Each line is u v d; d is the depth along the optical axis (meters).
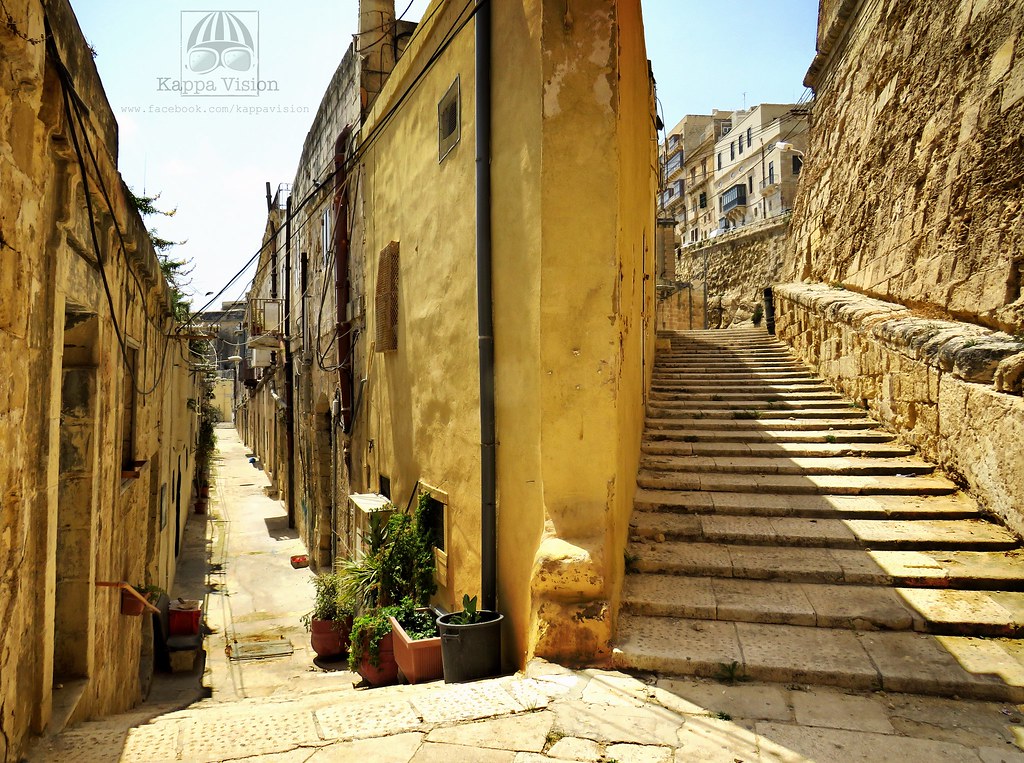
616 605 4.67
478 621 4.98
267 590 12.48
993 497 5.80
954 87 7.91
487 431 5.48
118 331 5.42
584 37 4.91
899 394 7.79
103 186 4.38
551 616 4.36
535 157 4.95
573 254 4.86
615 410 4.82
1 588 2.97
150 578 8.68
